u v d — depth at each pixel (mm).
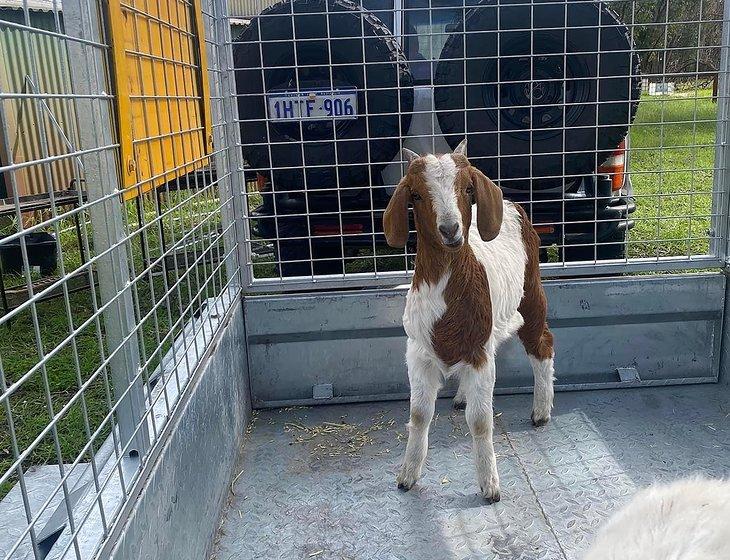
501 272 3443
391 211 3135
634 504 1573
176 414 2539
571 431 3865
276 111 4277
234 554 2977
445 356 3203
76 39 1812
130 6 2322
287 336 4152
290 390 4246
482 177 3105
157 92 2652
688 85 5895
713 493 1514
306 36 4406
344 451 3775
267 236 4918
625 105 4352
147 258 3693
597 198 4266
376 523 3154
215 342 3314
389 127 4488
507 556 2893
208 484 2941
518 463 3572
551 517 3129
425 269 3154
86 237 2123
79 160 2363
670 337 4270
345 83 4484
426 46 5320
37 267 7090
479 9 4277
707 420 3918
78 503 1935
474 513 3191
